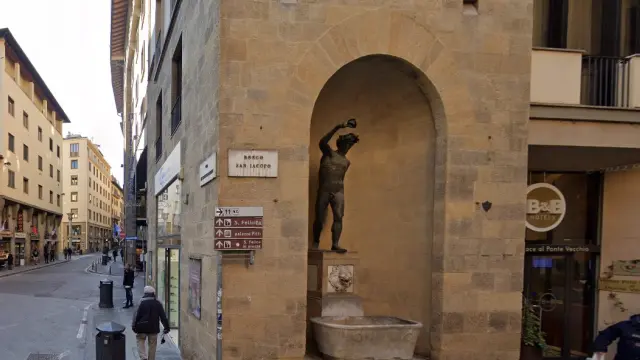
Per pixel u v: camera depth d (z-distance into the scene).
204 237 6.75
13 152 34.72
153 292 7.71
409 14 6.41
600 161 7.79
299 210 5.99
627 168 8.10
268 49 6.01
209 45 6.46
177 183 9.88
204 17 6.82
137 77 27.38
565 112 7.01
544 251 8.15
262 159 5.93
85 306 15.70
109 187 102.12
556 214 8.18
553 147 7.12
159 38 13.23
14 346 9.79
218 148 5.88
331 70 6.18
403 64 6.53
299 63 6.08
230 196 5.85
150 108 16.17
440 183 6.64
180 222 9.30
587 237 8.45
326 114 7.75
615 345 7.86
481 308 6.50
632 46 8.07
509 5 6.74
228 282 5.80
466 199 6.55
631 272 8.07
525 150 6.73
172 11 10.29
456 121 6.56
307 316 7.00
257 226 5.86
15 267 35.53
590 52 7.92
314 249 7.12
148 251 17.05
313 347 6.86
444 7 6.53
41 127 43.31
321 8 6.15
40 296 18.27
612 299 8.16
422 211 6.99
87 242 77.81
